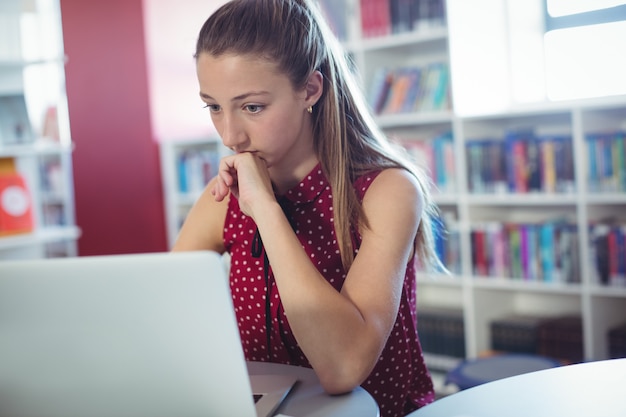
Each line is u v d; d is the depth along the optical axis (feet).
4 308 2.83
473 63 12.19
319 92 4.40
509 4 12.48
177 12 16.76
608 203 11.11
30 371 2.90
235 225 4.85
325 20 4.65
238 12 4.10
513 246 11.46
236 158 4.17
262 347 4.69
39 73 20.04
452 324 12.22
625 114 11.16
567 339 11.02
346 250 4.42
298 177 4.62
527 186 11.28
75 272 2.76
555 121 11.96
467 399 3.43
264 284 4.62
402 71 12.86
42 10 19.86
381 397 4.51
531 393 3.45
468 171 11.87
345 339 3.66
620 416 3.09
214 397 2.86
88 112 16.46
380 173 4.45
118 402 2.89
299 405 3.53
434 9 12.06
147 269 2.75
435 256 4.86
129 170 16.47
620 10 11.53
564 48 12.12
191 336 2.80
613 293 10.41
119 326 2.80
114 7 16.28
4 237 12.96
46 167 19.98
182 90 16.90
